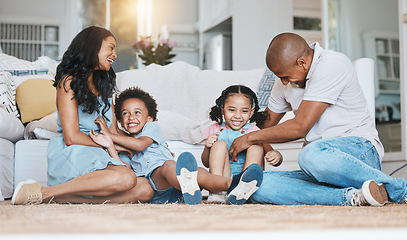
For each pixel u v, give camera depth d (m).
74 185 1.61
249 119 2.02
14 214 1.11
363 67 2.33
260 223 0.89
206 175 1.67
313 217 1.03
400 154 3.35
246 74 3.01
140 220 0.95
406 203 1.58
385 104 3.82
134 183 1.65
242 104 1.94
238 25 5.14
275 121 2.09
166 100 2.85
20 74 2.85
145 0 6.64
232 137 1.94
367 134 1.76
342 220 0.95
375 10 3.87
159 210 1.25
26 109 2.57
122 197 1.72
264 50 5.21
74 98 1.72
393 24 3.71
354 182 1.57
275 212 1.18
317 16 5.84
